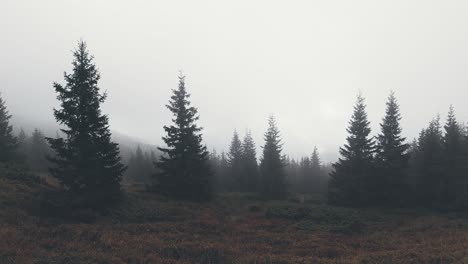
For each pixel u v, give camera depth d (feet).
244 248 54.08
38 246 43.57
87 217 62.75
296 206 103.76
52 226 55.11
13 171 83.61
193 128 113.91
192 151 112.57
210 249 48.73
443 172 128.98
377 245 61.21
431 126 144.97
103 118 74.84
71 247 44.65
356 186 124.98
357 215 95.30
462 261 45.11
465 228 78.33
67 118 71.20
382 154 129.49
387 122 132.36
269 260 46.06
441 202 122.01
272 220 85.15
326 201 148.56
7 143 147.95
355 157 131.64
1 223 50.85
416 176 138.10
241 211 103.09
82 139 72.13
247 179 194.18
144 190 109.29
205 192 110.42
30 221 55.26
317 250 54.44
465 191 118.11
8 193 64.59
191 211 85.46
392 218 98.07
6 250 39.93
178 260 44.11
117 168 76.13
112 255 42.96
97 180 72.38
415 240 66.18
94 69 75.56
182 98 115.24
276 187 163.53
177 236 56.34
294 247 57.06
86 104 73.10
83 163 70.69
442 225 82.74
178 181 107.24
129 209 75.66
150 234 56.70
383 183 127.24
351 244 61.46
